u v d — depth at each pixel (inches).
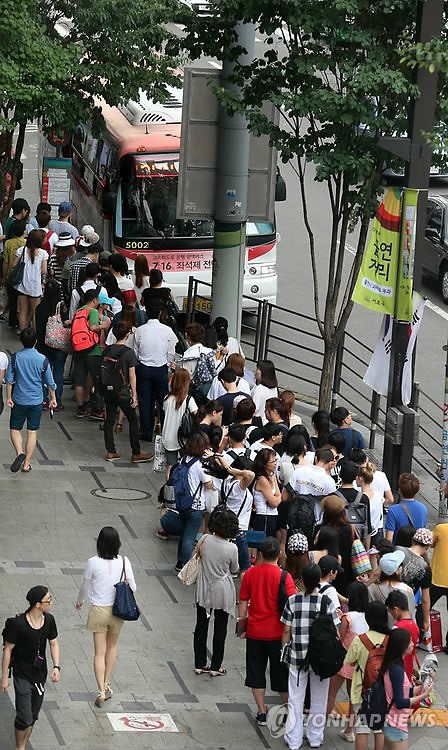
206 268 1355.8
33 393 967.0
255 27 1040.2
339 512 733.9
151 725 679.1
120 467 1009.5
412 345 880.3
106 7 1205.7
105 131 1402.6
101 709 688.4
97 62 1229.7
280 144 976.3
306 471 794.2
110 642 695.7
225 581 720.3
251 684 687.1
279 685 693.9
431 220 1593.3
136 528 907.4
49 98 1174.3
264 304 1238.9
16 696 628.1
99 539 685.9
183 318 1395.2
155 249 1342.3
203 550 719.7
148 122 1376.7
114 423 1016.2
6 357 950.4
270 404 859.4
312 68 943.7
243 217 1095.0
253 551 834.8
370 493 795.4
